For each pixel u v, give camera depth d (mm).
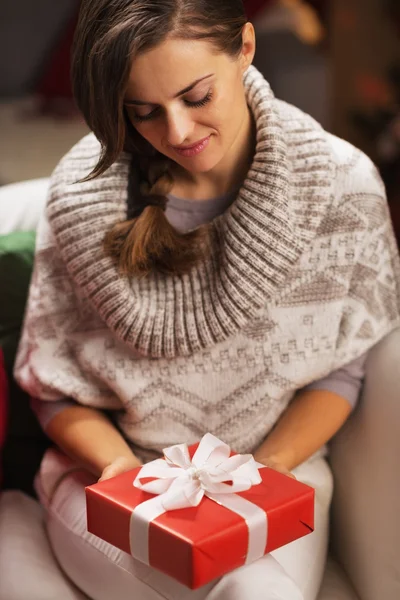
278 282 1017
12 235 1254
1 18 3668
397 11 2133
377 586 990
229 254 1011
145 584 889
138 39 849
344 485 1070
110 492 840
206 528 765
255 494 829
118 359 1079
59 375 1105
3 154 2904
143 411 1076
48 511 1075
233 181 1084
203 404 1077
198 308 1031
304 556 961
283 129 1055
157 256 1036
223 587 810
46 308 1121
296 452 1017
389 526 964
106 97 905
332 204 1048
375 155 2225
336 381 1075
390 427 985
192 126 924
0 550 1065
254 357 1055
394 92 2191
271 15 3203
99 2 884
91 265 1044
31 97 3734
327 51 2850
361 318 1064
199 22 863
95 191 1059
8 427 1248
